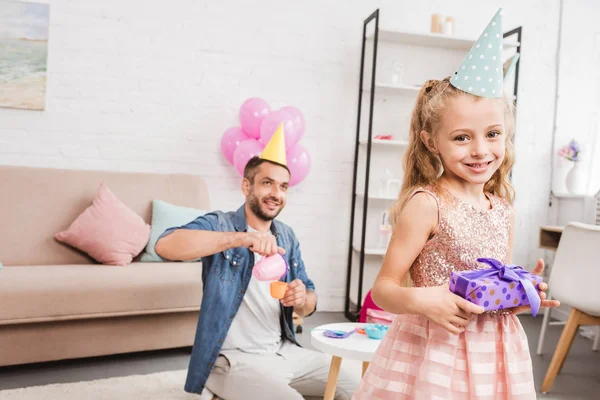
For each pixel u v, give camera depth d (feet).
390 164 13.52
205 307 6.30
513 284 3.32
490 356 3.41
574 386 8.68
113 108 11.86
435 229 3.59
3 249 9.54
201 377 6.18
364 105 13.37
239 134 11.75
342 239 13.29
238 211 6.68
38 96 11.32
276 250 5.67
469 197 3.73
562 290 8.55
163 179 11.33
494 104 3.41
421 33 12.55
